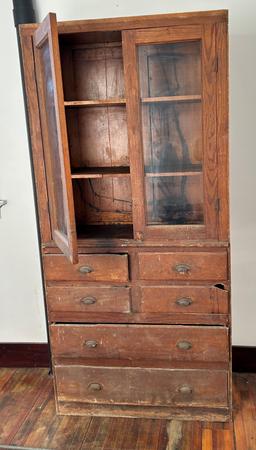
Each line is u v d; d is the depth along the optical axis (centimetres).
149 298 213
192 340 212
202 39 188
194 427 217
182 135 203
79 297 218
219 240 204
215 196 200
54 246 215
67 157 175
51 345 224
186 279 209
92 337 220
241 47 229
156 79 199
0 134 254
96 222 246
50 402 243
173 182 206
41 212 214
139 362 219
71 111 236
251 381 253
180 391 218
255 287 253
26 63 201
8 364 279
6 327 279
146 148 205
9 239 268
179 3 231
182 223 208
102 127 236
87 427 221
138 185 204
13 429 221
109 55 228
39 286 272
